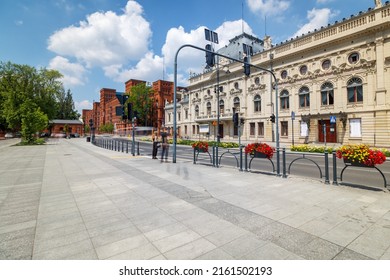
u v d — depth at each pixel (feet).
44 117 123.03
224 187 20.97
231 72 125.90
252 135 114.52
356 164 20.75
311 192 19.10
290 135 95.04
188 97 174.81
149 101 234.58
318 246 10.03
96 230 11.93
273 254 9.42
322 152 63.52
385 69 68.39
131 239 10.87
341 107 78.28
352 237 10.82
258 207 15.29
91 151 66.54
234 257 9.24
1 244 10.41
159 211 14.71
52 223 12.94
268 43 108.06
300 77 90.79
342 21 77.15
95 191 20.03
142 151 72.18
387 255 9.25
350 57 77.00
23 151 68.49
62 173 29.37
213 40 54.49
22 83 158.61
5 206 16.10
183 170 30.94
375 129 70.13
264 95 106.73
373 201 16.43
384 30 68.28
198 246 10.13
